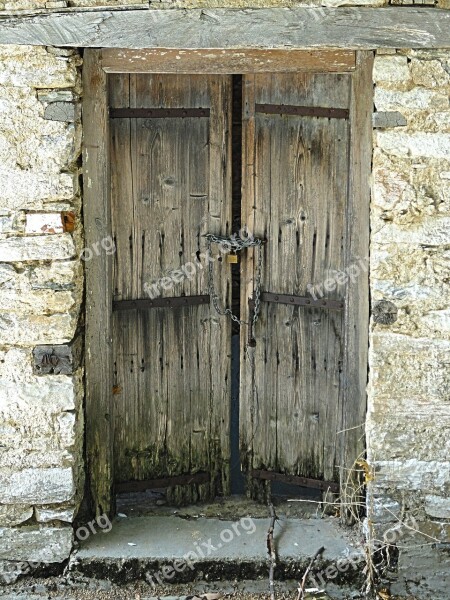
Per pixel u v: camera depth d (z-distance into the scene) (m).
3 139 5.00
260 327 5.62
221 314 5.64
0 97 4.97
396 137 4.95
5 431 5.22
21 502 5.28
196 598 5.24
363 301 5.23
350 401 5.36
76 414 5.31
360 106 5.08
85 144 5.18
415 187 4.98
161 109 5.39
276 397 5.66
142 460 5.70
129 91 5.34
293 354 5.60
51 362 5.18
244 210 5.52
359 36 4.87
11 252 5.08
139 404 5.64
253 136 5.45
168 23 4.90
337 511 5.62
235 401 6.27
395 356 5.12
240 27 4.89
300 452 5.68
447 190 4.98
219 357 5.69
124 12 4.89
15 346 5.17
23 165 5.03
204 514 5.70
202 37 4.91
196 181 5.50
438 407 5.14
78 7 4.90
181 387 5.68
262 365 5.66
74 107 5.04
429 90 4.91
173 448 5.73
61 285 5.13
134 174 5.41
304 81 5.31
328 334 5.51
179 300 5.59
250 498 5.83
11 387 5.19
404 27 4.84
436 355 5.10
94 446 5.49
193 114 5.44
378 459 5.20
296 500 5.66
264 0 4.86
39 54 4.95
